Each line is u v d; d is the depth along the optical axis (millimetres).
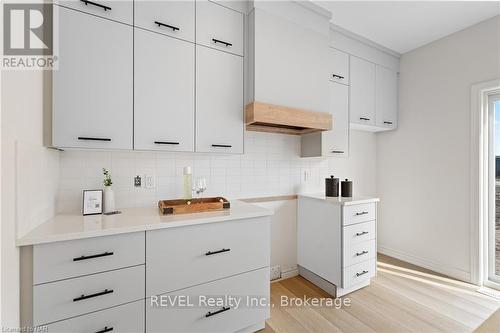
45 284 1057
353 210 2176
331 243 2207
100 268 1169
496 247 2342
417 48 2832
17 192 986
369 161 3254
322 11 2125
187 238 1400
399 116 3025
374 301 2074
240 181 2283
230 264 1549
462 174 2451
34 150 1154
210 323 1478
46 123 1270
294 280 2502
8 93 925
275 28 1908
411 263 2893
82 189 1625
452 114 2525
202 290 1450
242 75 1853
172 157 1955
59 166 1556
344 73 2469
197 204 1645
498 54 2199
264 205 2420
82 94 1310
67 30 1277
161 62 1530
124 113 1418
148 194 1853
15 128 975
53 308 1072
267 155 2445
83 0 1300
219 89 1751
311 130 2338
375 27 2420
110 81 1379
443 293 2195
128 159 1785
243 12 1861
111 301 1196
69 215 1491
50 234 1067
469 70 2393
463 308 1959
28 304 1033
